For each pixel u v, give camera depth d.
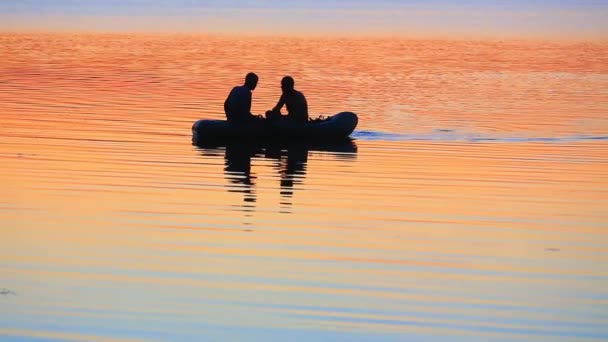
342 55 121.12
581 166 53.44
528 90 89.75
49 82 88.38
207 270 33.47
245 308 30.08
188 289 31.61
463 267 34.44
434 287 32.28
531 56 124.56
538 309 30.47
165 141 59.19
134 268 33.56
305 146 59.19
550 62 117.25
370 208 42.69
